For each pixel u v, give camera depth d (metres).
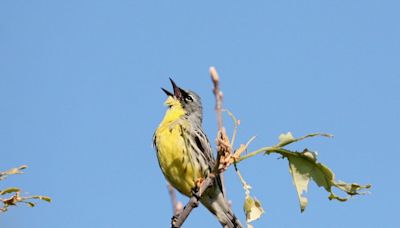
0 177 5.78
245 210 7.42
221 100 7.53
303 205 7.26
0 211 5.84
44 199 5.94
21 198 5.88
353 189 7.18
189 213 7.82
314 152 7.25
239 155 7.45
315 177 7.29
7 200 5.83
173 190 8.59
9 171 5.82
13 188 5.85
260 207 7.42
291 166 7.34
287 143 7.33
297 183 7.30
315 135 7.29
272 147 7.38
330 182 7.23
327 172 7.20
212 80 7.56
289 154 7.36
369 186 7.18
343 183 7.16
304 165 7.32
